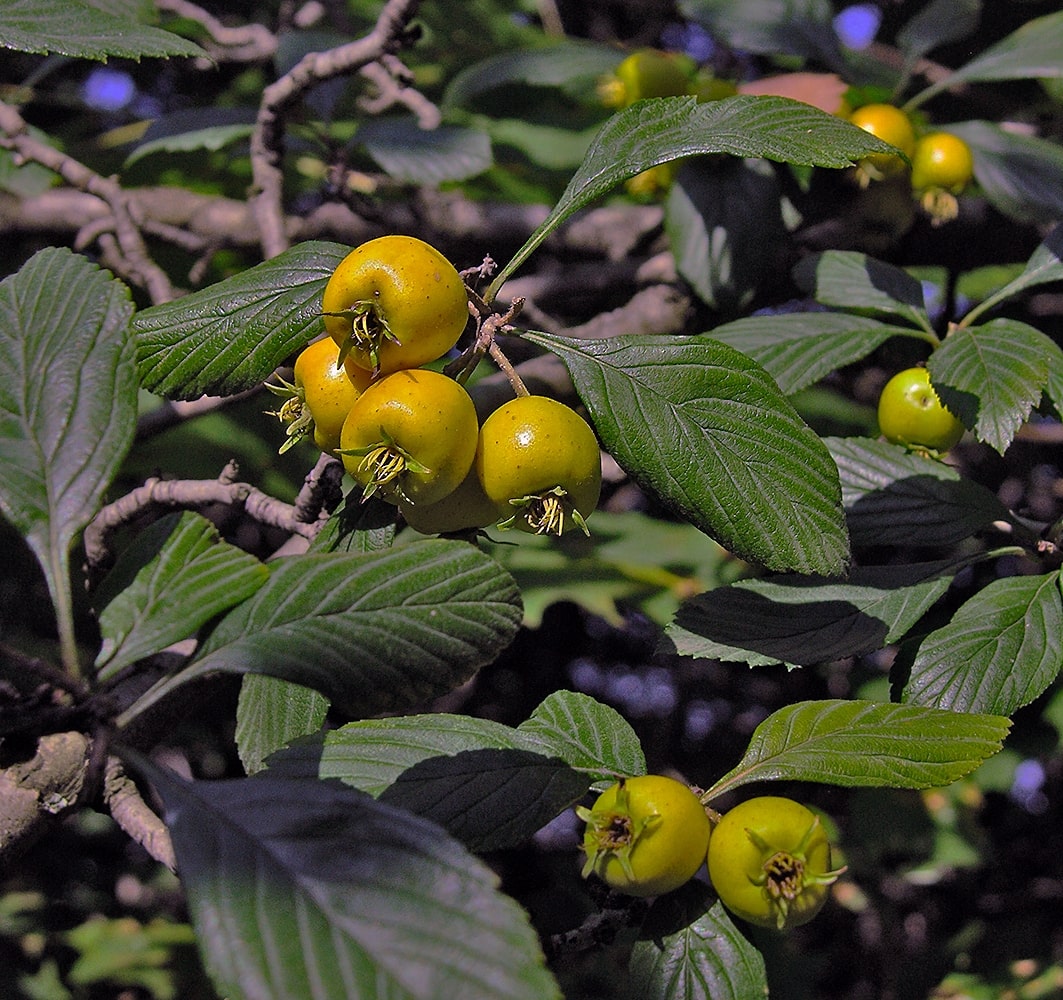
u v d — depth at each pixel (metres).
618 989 0.97
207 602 0.49
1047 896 1.15
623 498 1.15
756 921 0.50
